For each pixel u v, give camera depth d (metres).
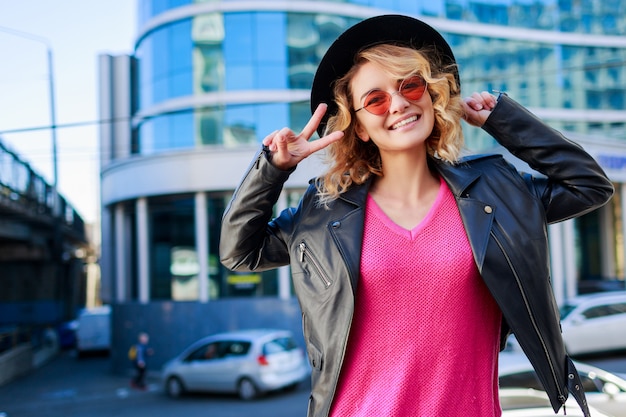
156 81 18.62
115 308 19.36
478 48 19.92
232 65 17.78
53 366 22.58
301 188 16.62
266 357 12.24
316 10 17.97
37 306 33.09
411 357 1.17
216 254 17.91
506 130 1.36
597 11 21.22
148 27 18.92
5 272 32.97
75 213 31.75
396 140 1.24
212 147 17.50
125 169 18.95
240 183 1.31
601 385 4.59
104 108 20.59
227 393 13.22
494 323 1.26
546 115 20.33
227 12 17.83
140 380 15.94
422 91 1.24
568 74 20.73
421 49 1.35
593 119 20.75
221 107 17.41
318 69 1.36
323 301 1.21
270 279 17.86
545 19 20.75
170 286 18.33
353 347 1.20
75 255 38.41
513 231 1.21
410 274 1.17
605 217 22.64
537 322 1.20
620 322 12.52
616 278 22.17
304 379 13.17
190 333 17.53
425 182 1.30
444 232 1.21
